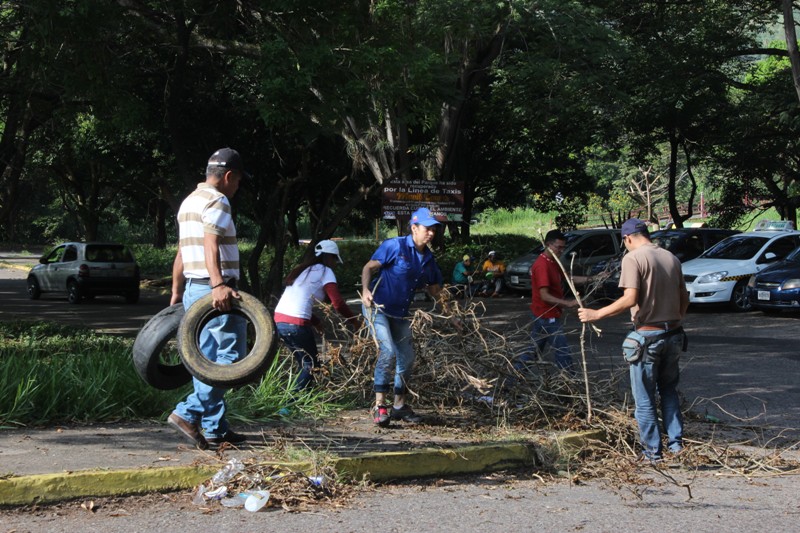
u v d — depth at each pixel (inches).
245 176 253.6
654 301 258.8
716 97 1214.9
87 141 1088.2
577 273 876.0
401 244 288.8
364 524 190.5
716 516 205.8
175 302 245.9
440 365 313.7
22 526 182.1
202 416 239.0
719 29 1136.2
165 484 208.1
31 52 513.3
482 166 1513.3
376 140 1011.3
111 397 288.0
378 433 275.6
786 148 1261.1
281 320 322.0
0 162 666.2
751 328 669.3
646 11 1147.9
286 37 497.7
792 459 275.9
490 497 219.8
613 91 1017.5
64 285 978.1
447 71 648.4
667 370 266.4
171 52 607.8
